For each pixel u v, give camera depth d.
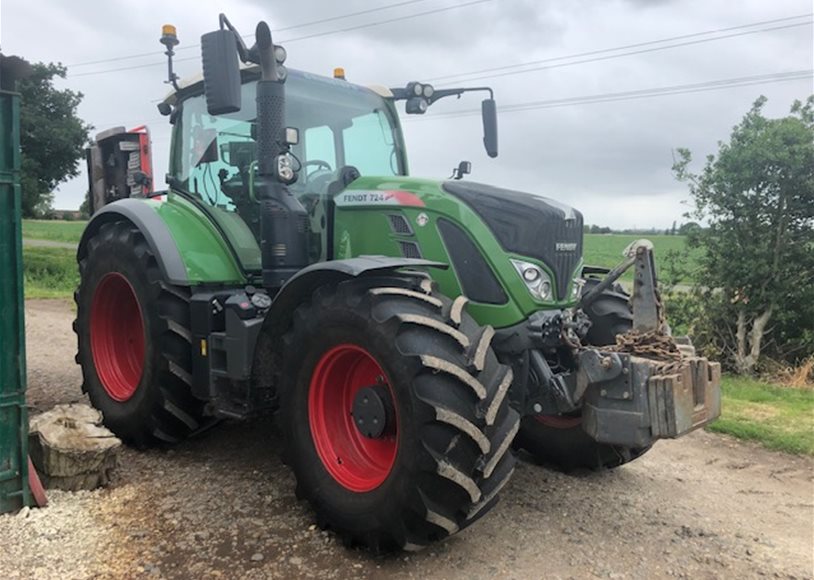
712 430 5.62
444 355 2.91
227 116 4.57
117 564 2.96
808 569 3.22
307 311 3.40
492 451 2.94
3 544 3.05
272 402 3.90
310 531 3.35
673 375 3.03
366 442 3.43
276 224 3.94
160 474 4.05
